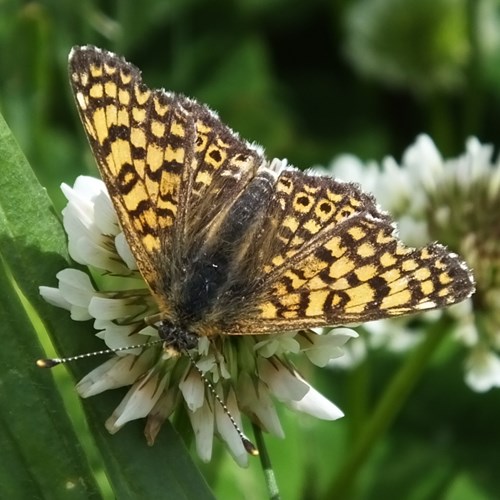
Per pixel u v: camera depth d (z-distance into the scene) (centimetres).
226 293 21
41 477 21
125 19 30
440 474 27
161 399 21
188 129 22
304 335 21
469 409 27
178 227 21
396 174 26
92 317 21
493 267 25
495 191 26
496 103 32
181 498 21
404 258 21
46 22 27
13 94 27
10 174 21
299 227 22
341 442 27
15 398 21
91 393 21
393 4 31
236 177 22
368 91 33
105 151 21
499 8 32
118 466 21
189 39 33
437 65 31
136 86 21
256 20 34
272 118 31
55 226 21
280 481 25
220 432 21
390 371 28
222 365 21
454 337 26
